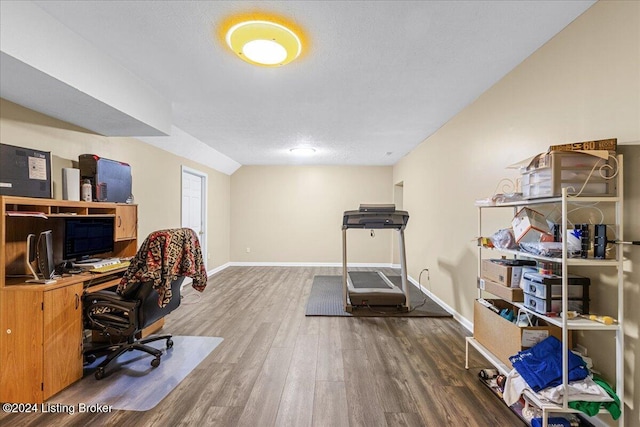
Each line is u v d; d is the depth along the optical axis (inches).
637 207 61.3
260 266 283.6
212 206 250.2
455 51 87.1
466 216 131.5
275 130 168.2
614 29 64.6
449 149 149.5
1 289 78.2
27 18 67.3
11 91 82.7
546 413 61.3
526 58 91.4
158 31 77.9
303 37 79.4
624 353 63.6
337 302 167.0
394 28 75.9
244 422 71.1
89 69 84.3
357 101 124.9
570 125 75.7
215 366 97.3
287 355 105.0
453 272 145.9
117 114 100.7
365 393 82.8
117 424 70.2
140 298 92.1
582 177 62.3
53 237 105.0
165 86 111.0
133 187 155.9
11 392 77.9
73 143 114.3
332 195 284.8
